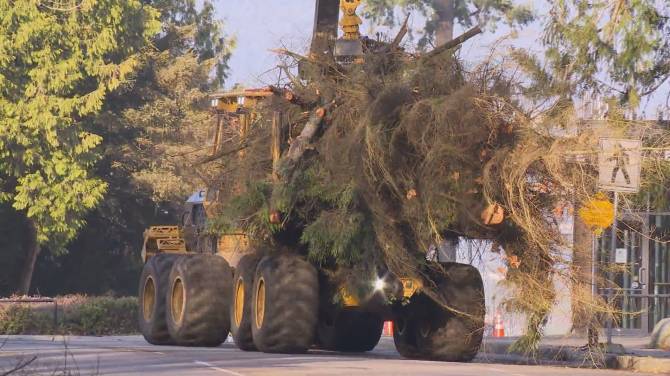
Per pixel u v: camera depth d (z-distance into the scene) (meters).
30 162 183.62
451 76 65.62
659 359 73.69
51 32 183.12
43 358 63.88
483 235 67.25
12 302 124.06
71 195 186.25
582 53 87.75
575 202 67.62
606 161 68.44
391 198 65.50
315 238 66.25
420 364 61.97
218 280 77.44
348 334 82.94
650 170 74.19
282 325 67.69
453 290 68.88
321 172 66.62
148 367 56.97
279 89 70.00
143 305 85.38
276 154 69.56
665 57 89.06
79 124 188.88
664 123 84.62
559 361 79.25
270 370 55.06
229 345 84.94
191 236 90.38
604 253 77.69
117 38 196.25
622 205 81.38
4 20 179.62
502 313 68.69
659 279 118.56
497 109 65.00
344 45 68.81
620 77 88.06
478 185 64.62
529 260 67.12
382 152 63.81
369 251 66.38
